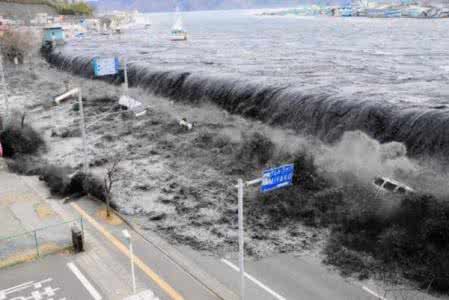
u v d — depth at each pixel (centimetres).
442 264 2133
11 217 2597
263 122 4425
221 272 2166
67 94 2830
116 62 4103
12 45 8756
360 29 14588
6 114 4722
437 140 3178
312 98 4109
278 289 2030
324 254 2320
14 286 1972
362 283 2081
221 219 2709
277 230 2569
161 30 17700
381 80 5103
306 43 10419
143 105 5175
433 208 2472
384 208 2550
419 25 15438
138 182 3303
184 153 3859
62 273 2070
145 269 2127
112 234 2442
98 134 4447
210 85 5212
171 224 2659
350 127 3747
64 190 2927
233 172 3428
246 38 12581
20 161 3588
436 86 4659
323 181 3039
